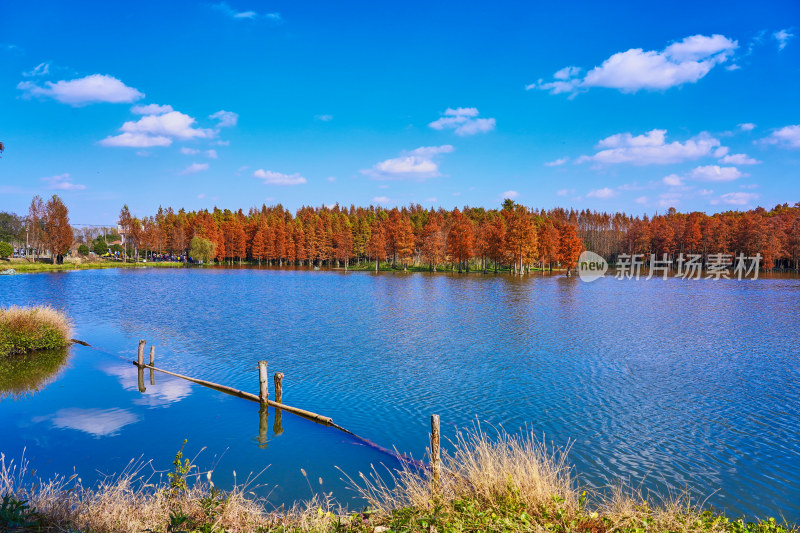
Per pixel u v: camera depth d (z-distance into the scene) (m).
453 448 12.72
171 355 23.78
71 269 105.88
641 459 12.07
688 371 20.84
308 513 7.75
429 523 6.55
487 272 109.94
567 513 7.09
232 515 7.38
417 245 136.50
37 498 7.41
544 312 40.41
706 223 128.50
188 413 15.35
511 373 20.50
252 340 27.53
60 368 21.20
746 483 10.84
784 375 20.20
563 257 95.56
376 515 7.45
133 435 13.39
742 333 30.30
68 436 13.27
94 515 7.13
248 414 15.41
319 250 139.12
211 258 143.00
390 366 21.64
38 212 112.94
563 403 16.53
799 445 12.93
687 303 47.50
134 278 81.00
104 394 17.38
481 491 7.67
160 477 10.63
